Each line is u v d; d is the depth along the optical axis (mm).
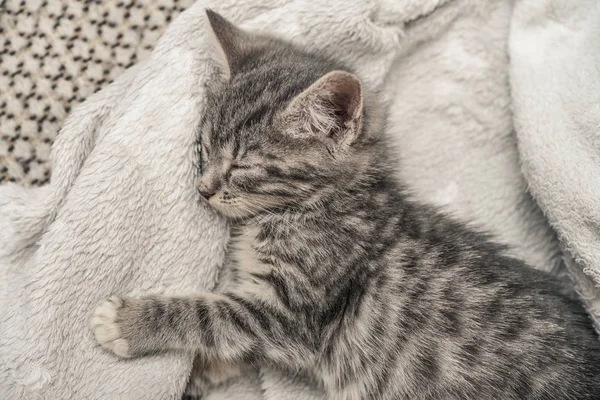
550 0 379
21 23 367
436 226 336
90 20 375
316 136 319
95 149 332
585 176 347
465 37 390
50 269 312
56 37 371
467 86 392
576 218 347
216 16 332
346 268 318
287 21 358
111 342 310
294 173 322
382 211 330
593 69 360
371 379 322
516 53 381
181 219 331
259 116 321
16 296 317
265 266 323
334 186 328
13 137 368
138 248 326
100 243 319
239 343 312
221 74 342
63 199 331
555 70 370
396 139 373
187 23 343
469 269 322
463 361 308
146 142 329
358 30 360
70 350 311
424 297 316
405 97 393
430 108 394
